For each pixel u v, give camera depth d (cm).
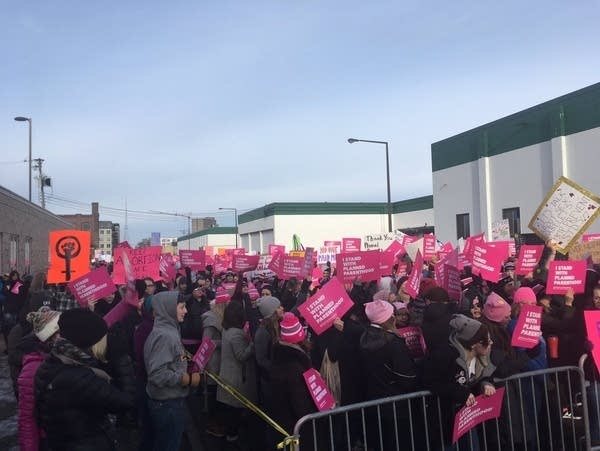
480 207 2572
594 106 1981
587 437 491
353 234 4653
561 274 600
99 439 366
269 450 562
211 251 3922
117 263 979
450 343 449
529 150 2292
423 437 473
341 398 560
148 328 554
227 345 631
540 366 538
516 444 498
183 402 480
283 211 4531
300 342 489
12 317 1285
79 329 368
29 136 3578
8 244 2228
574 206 726
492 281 856
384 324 498
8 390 955
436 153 2925
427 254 1180
